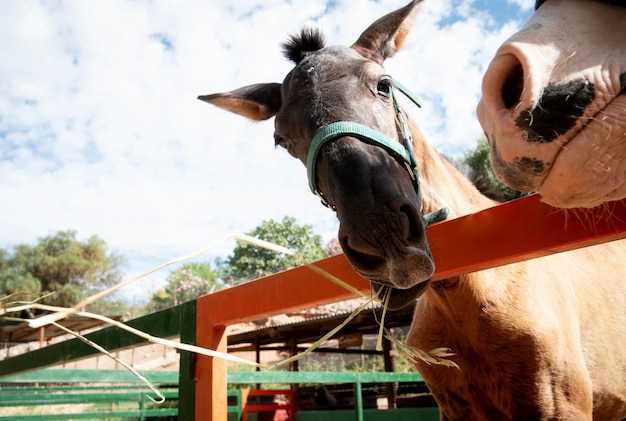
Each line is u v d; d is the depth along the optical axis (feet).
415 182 7.20
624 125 3.18
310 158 6.61
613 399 8.56
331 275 6.04
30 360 11.83
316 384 40.04
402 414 22.85
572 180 3.36
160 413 23.22
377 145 6.42
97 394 22.25
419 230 5.49
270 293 7.12
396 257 5.21
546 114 3.26
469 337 7.55
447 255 5.77
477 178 10.72
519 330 7.13
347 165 5.88
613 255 9.96
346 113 6.67
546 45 3.34
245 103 9.97
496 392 7.55
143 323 9.33
